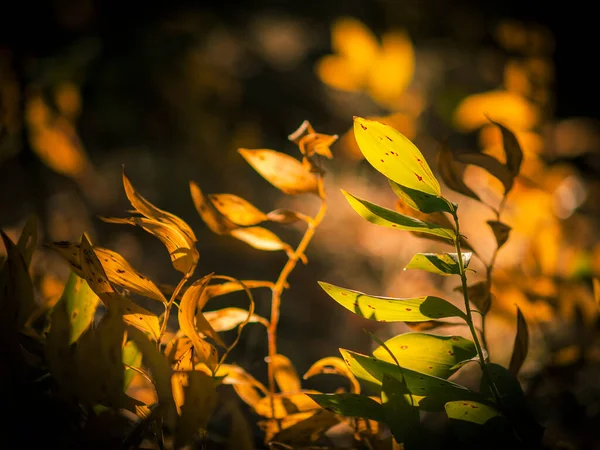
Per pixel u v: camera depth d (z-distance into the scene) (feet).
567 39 10.07
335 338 10.78
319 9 25.12
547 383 4.00
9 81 8.85
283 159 3.34
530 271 4.22
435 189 3.12
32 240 3.28
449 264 3.15
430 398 3.18
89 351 3.02
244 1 23.68
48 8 13.06
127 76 15.89
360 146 3.10
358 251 14.43
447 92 6.09
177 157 16.58
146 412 3.09
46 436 3.03
